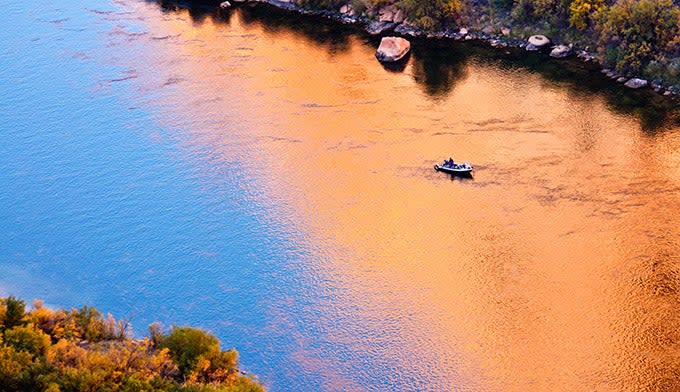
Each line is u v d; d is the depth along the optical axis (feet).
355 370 287.48
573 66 467.93
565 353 290.56
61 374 256.52
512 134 410.93
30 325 273.13
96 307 317.63
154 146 415.23
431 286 321.93
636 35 452.35
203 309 314.55
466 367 287.28
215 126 429.79
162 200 376.07
